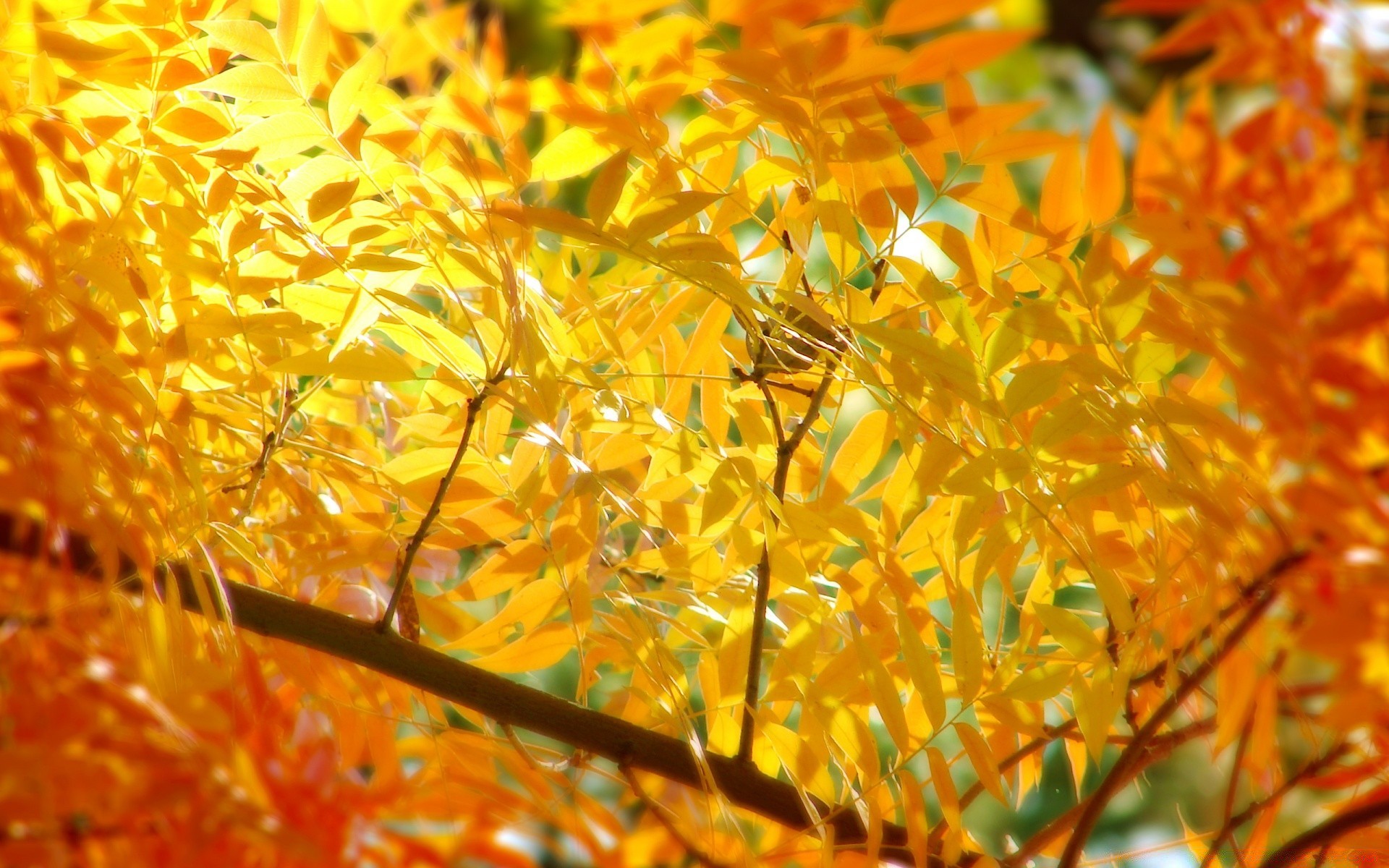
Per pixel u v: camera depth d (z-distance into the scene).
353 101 2.28
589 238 2.25
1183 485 2.21
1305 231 2.11
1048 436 2.25
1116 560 2.37
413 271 2.33
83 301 2.30
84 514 2.21
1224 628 2.25
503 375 2.29
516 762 2.38
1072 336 2.25
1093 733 2.25
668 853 2.34
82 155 2.29
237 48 2.27
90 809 2.11
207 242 2.34
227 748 2.13
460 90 2.27
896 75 2.19
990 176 2.25
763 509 2.30
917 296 2.30
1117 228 2.26
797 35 2.17
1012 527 2.28
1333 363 2.10
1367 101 2.08
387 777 2.38
